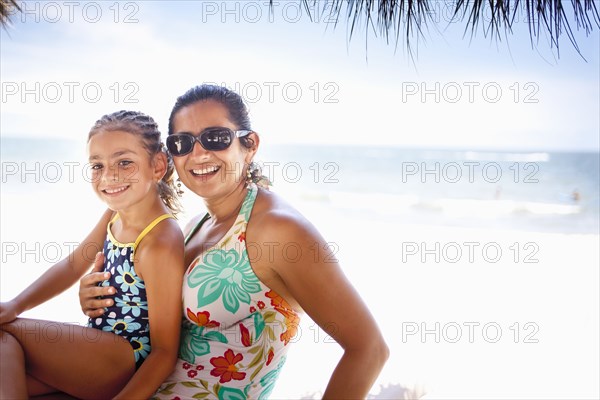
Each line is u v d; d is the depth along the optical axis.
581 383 3.47
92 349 2.06
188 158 2.19
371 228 14.32
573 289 6.93
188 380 2.13
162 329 2.06
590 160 27.70
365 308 1.95
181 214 2.57
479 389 3.28
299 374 3.55
